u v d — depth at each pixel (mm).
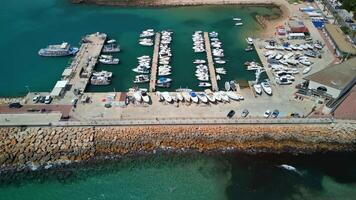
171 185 74812
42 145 80562
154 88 98000
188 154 80750
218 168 78062
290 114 87312
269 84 98312
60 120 85125
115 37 127000
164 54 113938
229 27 134000
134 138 82375
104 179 75812
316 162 79188
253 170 77562
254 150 81438
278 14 143500
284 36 125062
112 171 77375
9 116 86312
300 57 110500
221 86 99812
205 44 120562
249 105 90938
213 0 153250
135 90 96375
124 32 130750
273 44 119000
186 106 90625
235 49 118938
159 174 76875
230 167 78250
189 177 76312
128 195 72812
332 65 103688
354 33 116375
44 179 75625
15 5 152875
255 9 148250
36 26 136000
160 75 104125
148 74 105312
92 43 120875
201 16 142625
